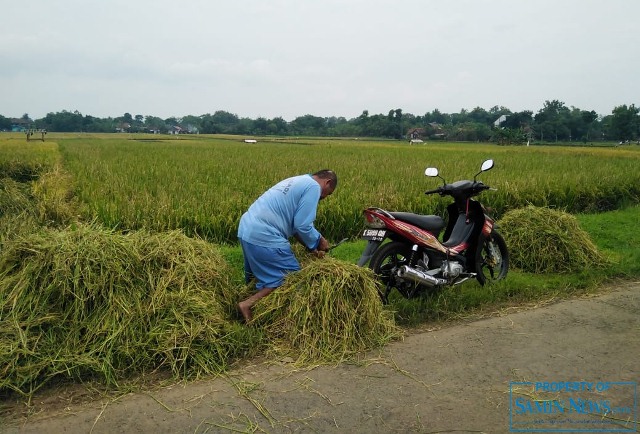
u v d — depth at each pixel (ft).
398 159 72.59
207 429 9.96
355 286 13.74
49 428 9.93
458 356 13.16
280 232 14.56
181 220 26.99
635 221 31.76
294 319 13.48
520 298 17.62
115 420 10.22
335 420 10.33
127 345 12.08
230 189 36.01
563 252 20.80
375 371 12.33
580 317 15.87
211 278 14.65
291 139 279.28
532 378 12.10
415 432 9.98
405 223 16.48
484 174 46.75
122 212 27.86
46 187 38.75
